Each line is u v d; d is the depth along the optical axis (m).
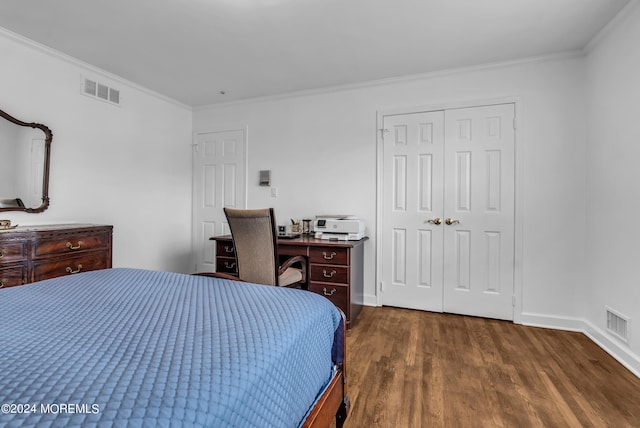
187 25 2.23
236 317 0.99
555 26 2.22
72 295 1.20
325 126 3.41
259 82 3.24
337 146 3.36
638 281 1.90
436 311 3.00
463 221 2.90
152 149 3.51
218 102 3.85
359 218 3.27
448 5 2.00
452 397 1.65
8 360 0.69
